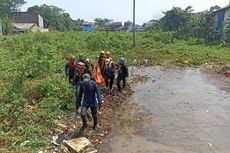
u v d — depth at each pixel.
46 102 10.54
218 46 31.47
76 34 33.69
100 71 13.13
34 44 24.00
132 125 10.02
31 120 9.16
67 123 9.71
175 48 28.66
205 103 12.59
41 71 14.77
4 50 21.56
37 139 8.27
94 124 9.32
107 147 8.38
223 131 9.62
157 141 8.83
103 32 36.53
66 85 12.09
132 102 12.59
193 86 15.71
